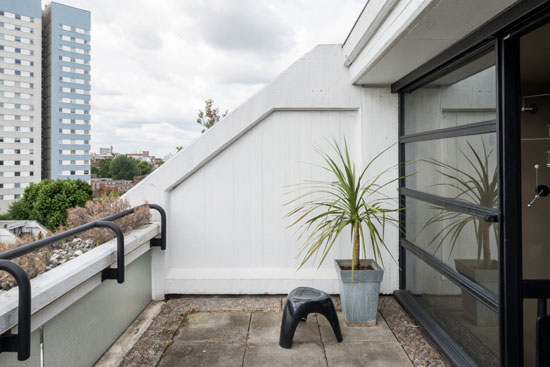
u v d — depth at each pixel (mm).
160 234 2869
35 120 26188
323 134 3039
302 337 2262
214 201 3053
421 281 2561
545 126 2469
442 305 2182
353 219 2432
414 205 2664
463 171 1861
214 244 3062
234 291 3004
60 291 1367
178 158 2936
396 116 2934
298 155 3045
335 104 2939
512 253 1453
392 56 2086
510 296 1451
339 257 3035
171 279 2967
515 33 1381
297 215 3053
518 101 1464
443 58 1988
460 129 1855
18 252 1209
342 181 2412
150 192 2936
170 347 2143
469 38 1691
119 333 2234
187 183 3041
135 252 2398
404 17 1563
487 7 1349
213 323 2486
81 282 1551
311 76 2939
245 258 3070
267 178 3051
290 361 1973
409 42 1818
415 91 2613
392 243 2980
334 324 2158
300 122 3041
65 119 36781
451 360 1858
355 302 2395
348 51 2654
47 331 1446
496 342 1554
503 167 1466
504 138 1460
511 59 1464
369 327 2396
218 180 3049
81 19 37562
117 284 2203
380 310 2693
